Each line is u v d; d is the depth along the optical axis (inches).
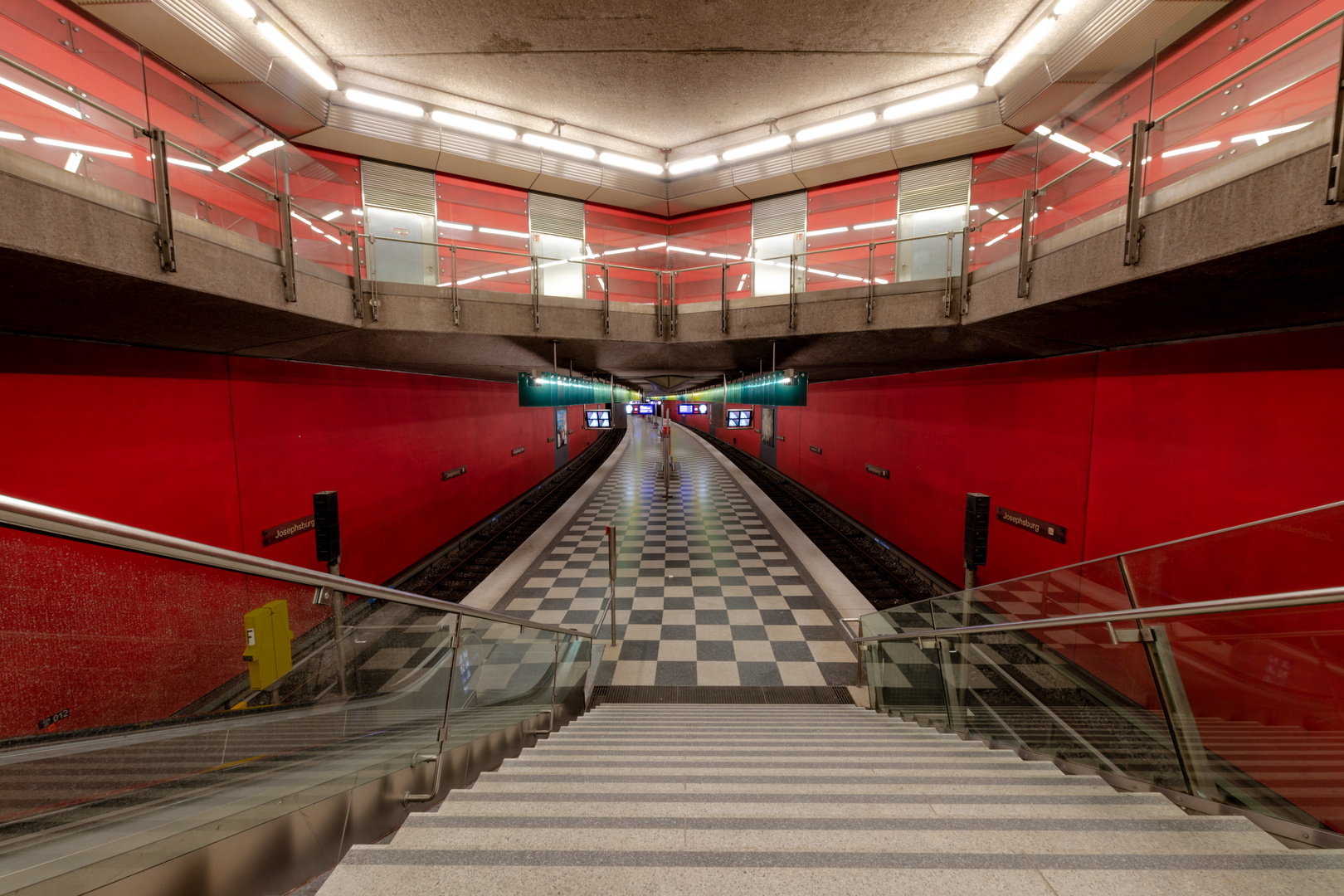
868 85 363.9
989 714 172.1
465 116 391.5
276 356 251.1
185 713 185.2
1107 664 187.9
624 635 269.1
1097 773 106.4
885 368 403.2
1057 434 247.6
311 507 270.7
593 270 296.2
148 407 194.4
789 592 322.7
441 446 411.5
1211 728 138.7
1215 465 175.5
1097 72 298.2
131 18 250.7
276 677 181.5
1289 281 126.9
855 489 488.1
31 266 119.8
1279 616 135.4
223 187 179.0
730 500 571.5
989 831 61.6
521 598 312.5
